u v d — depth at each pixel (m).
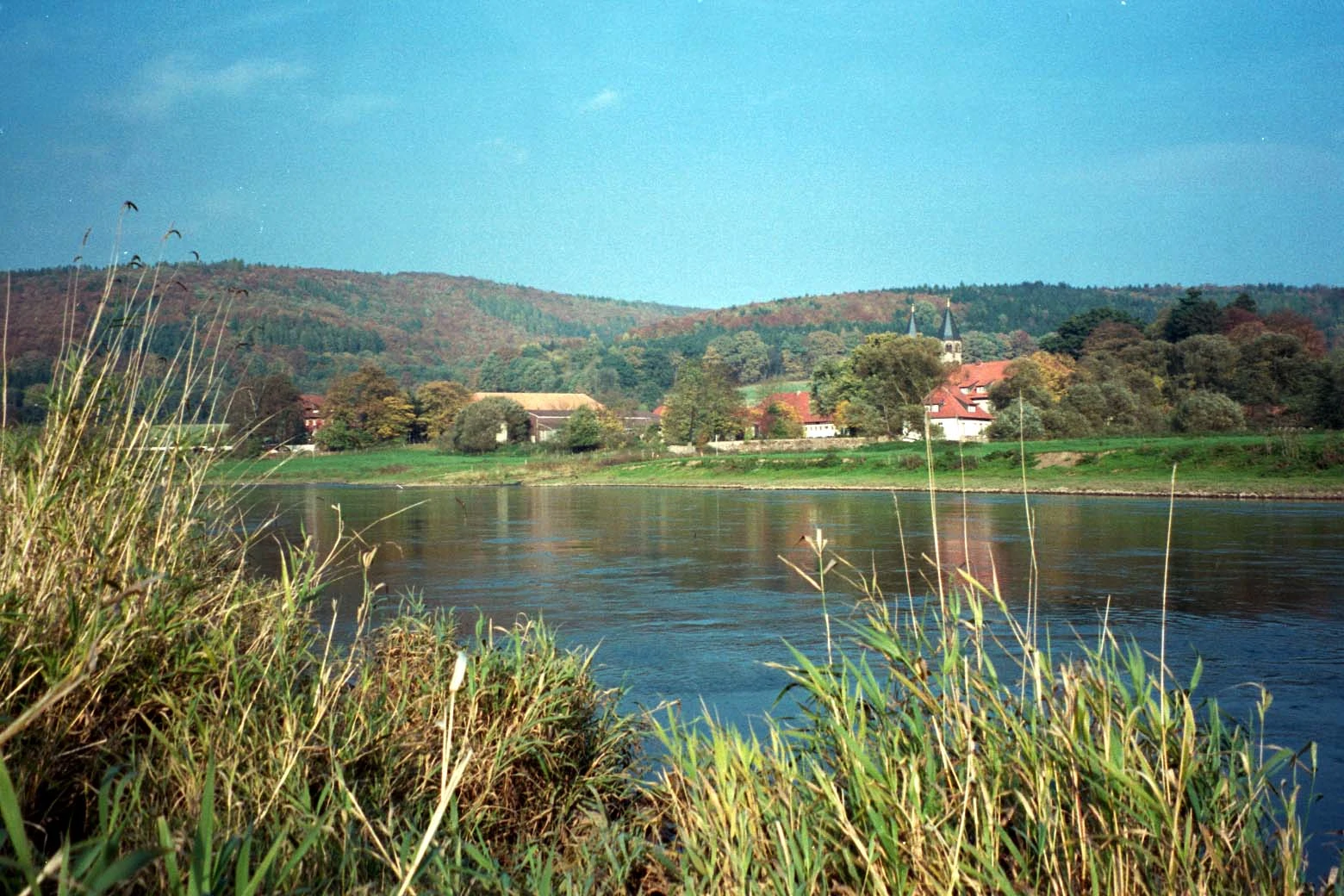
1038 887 3.13
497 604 15.07
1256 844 3.23
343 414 110.12
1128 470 50.41
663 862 3.85
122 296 5.04
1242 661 10.70
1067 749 3.40
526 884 3.66
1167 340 117.25
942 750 3.55
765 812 3.61
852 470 64.38
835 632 12.54
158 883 2.59
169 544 4.77
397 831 3.85
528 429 116.88
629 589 16.78
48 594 3.91
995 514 33.84
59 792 3.55
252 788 3.55
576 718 5.83
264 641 5.06
